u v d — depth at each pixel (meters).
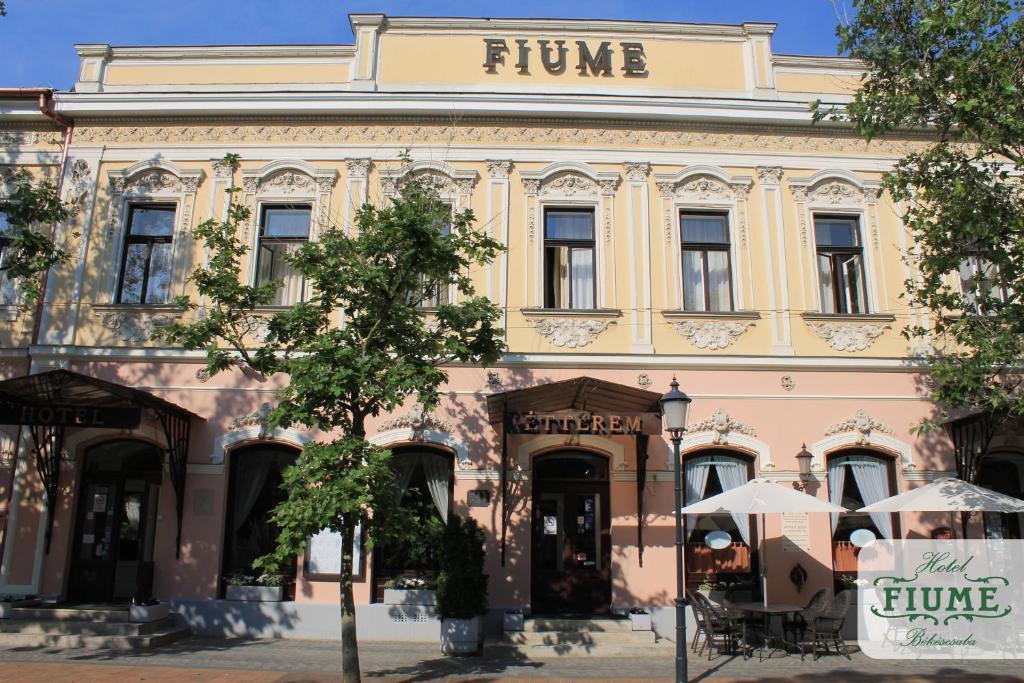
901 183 10.90
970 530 12.87
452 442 12.75
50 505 12.48
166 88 14.40
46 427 12.34
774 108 14.12
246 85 14.43
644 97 14.12
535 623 11.61
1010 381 11.80
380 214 8.98
